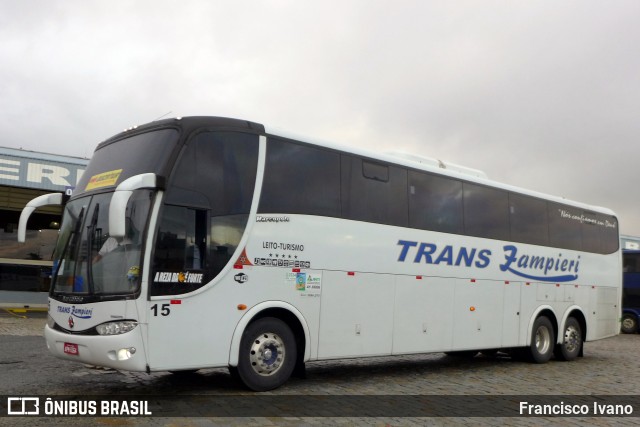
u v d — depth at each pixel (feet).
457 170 39.42
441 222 35.63
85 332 22.86
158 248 22.93
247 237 25.80
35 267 80.23
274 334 26.91
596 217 50.57
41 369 30.96
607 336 50.26
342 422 21.80
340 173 30.25
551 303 44.19
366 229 31.07
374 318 31.04
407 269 33.06
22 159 70.33
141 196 23.29
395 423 22.13
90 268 23.66
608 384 34.40
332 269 29.19
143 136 25.71
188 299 23.62
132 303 22.20
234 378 26.94
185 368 23.34
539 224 43.73
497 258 39.47
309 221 28.43
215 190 25.04
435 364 41.22
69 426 19.81
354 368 37.14
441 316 34.96
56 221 81.66
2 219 78.74
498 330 39.14
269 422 21.12
